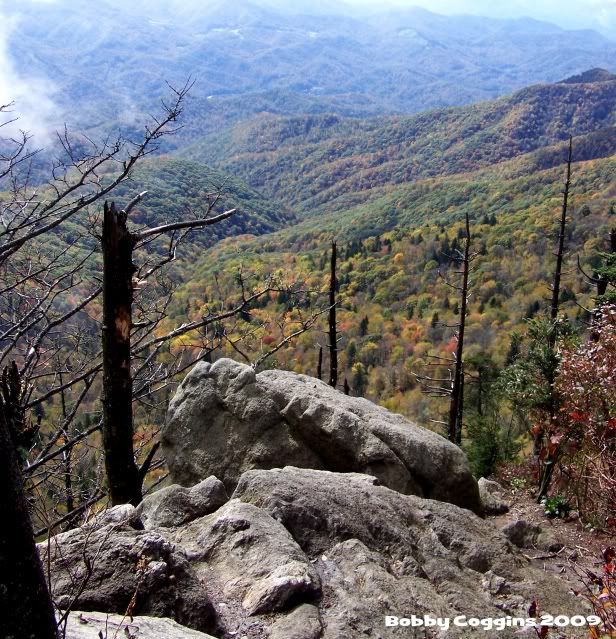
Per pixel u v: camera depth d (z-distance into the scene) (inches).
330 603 126.4
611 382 233.6
